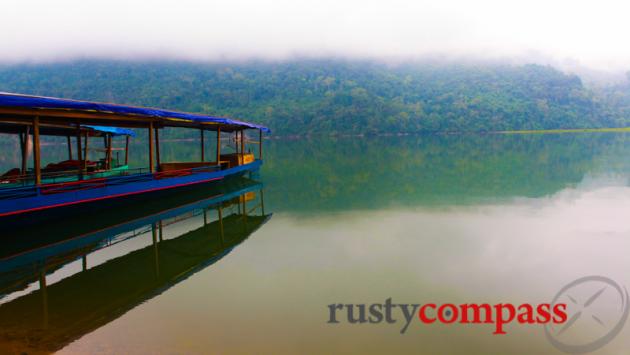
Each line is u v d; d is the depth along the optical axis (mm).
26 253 9406
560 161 27422
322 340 5348
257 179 21859
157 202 14500
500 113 115750
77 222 11438
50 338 5562
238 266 8148
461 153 37875
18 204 9875
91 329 5766
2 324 6000
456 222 11203
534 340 5312
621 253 8414
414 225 11008
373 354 5023
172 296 6809
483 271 7570
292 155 41188
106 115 12273
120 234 10977
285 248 9258
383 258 8398
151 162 14773
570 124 115250
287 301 6504
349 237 10008
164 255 9141
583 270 7527
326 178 21750
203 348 5199
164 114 13695
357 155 39094
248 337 5441
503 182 18500
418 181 19484
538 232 10047
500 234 9945
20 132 16406
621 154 32250
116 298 6852
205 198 16141
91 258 9062
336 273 7637
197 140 93438
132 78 161250
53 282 7680
